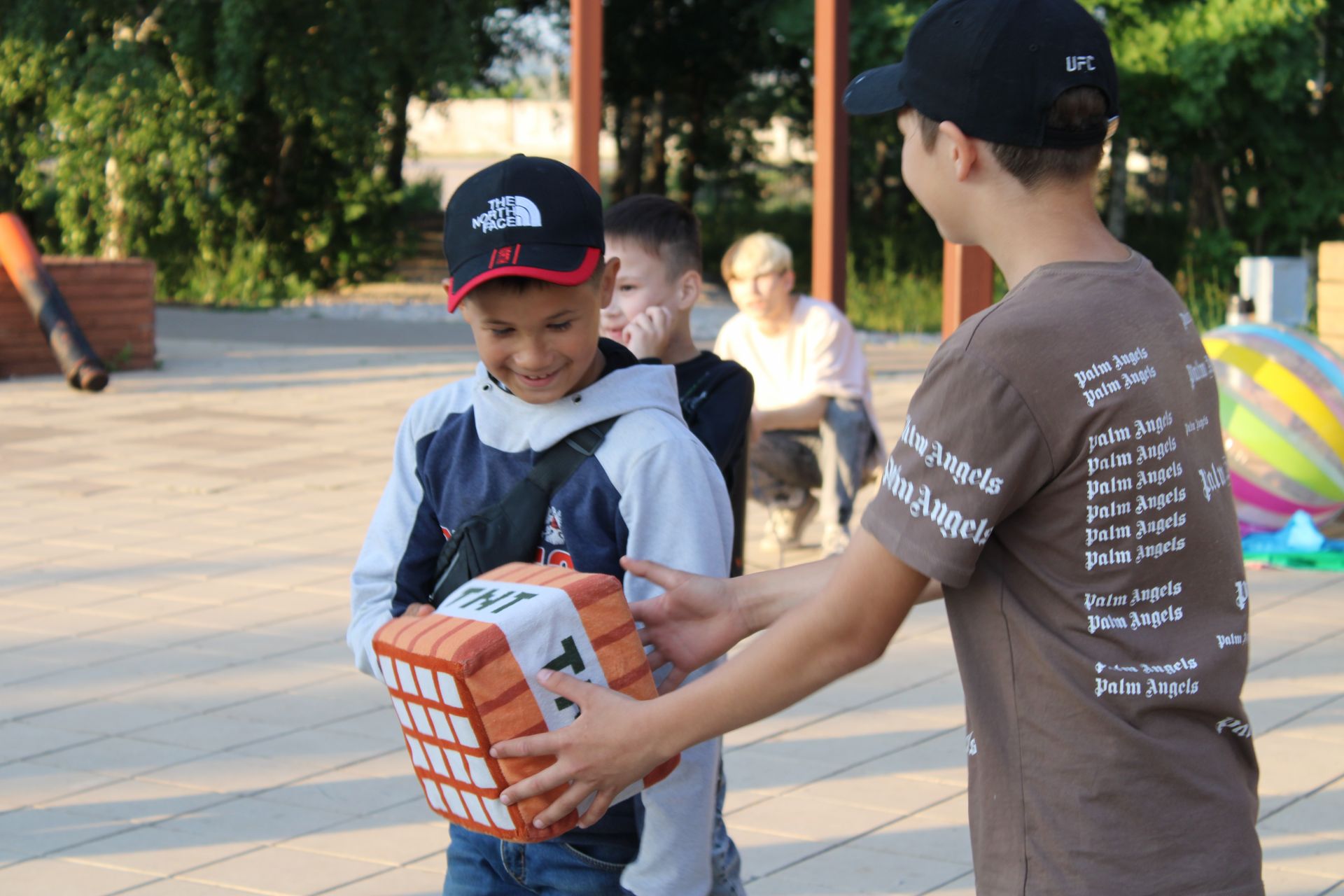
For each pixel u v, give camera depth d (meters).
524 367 2.20
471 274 2.11
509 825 1.98
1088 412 1.73
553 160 2.20
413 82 23.28
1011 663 1.80
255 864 3.76
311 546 7.36
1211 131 23.30
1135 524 1.76
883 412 11.53
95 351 14.15
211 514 8.07
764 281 6.63
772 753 4.54
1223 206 24.30
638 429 2.29
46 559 7.07
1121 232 24.66
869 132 28.41
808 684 1.87
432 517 2.46
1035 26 1.80
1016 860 1.80
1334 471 7.02
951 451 1.75
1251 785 1.90
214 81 20.92
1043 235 1.83
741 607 2.22
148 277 14.48
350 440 10.53
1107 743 1.76
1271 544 7.11
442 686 1.95
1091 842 1.76
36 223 24.89
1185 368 1.82
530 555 2.31
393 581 2.45
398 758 4.52
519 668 1.95
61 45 19.98
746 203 31.69
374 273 24.92
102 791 4.25
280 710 4.96
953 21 1.83
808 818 4.04
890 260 23.95
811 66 28.33
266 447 10.23
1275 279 9.59
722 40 27.75
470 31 22.28
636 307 3.44
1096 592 1.77
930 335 20.33
